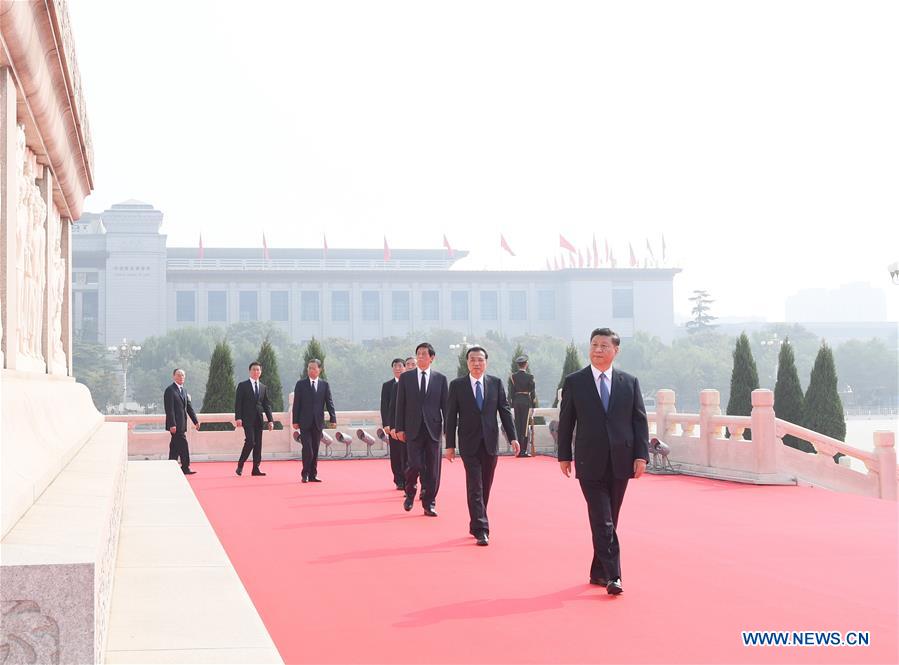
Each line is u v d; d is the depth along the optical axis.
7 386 4.42
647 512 11.42
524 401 22.12
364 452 22.81
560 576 7.35
